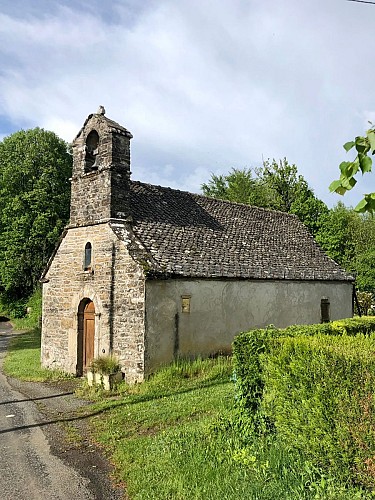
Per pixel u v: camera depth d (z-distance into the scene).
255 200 38.88
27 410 10.80
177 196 18.72
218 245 16.92
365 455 5.11
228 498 5.32
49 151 40.03
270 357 6.53
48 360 16.77
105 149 14.86
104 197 14.66
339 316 20.66
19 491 6.33
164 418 9.07
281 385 6.24
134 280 13.23
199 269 14.56
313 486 5.37
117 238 13.98
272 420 6.79
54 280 16.72
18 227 38.16
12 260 38.44
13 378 15.19
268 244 19.75
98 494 6.16
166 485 5.93
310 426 5.68
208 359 14.03
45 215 37.91
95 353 14.34
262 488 5.46
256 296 16.55
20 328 35.06
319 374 5.62
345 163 3.58
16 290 43.00
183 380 12.48
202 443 7.14
